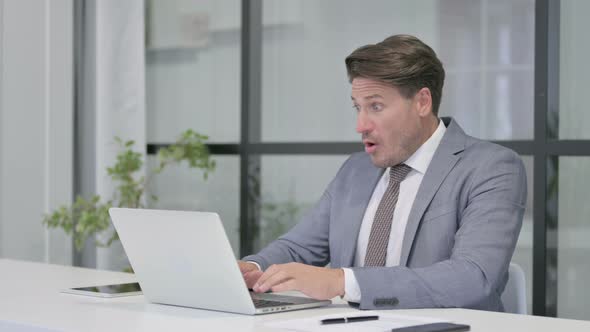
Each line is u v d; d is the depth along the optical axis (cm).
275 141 374
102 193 380
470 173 189
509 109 317
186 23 400
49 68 371
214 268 149
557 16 304
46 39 370
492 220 178
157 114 410
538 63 303
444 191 189
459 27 327
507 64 317
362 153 221
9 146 359
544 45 301
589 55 299
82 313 153
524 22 313
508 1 316
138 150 383
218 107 392
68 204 379
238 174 386
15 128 361
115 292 178
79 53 392
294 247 214
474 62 324
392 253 198
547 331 130
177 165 403
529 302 310
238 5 385
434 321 140
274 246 212
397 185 202
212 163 371
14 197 361
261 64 378
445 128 204
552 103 304
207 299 155
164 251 157
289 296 174
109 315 150
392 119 191
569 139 302
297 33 367
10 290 186
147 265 162
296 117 369
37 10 367
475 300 164
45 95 371
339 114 357
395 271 162
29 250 367
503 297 190
